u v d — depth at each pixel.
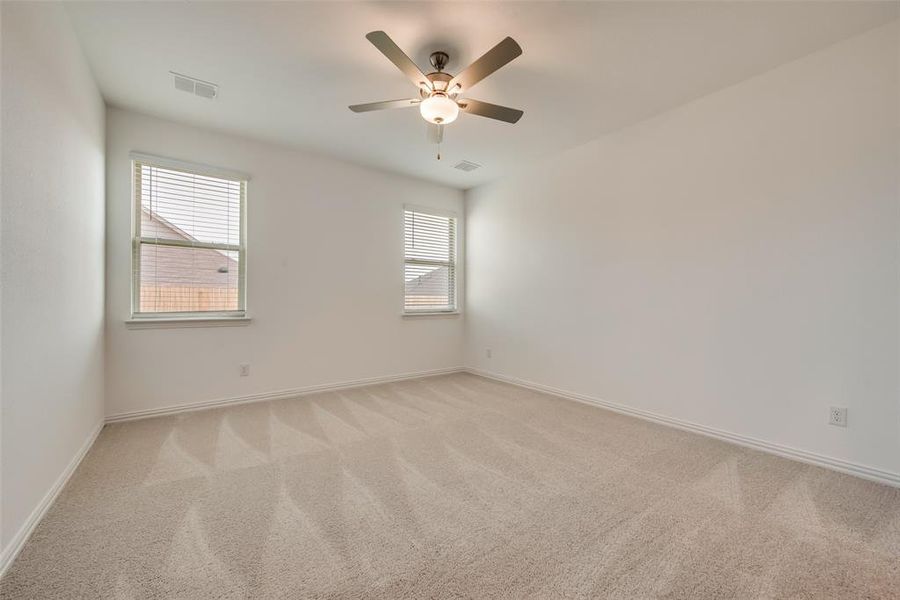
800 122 2.39
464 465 2.30
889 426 2.09
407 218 4.71
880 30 2.10
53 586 1.32
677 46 2.27
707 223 2.82
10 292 1.42
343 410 3.39
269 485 2.04
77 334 2.22
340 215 4.14
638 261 3.27
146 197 3.16
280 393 3.78
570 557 1.49
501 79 2.61
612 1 1.91
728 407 2.71
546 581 1.36
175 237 3.28
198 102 2.92
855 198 2.19
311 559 1.47
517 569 1.42
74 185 2.14
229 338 3.50
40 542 1.54
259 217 3.64
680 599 1.28
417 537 1.61
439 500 1.90
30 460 1.59
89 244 2.46
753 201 2.59
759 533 1.64
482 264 4.94
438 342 4.98
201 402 3.37
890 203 2.08
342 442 2.65
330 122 3.25
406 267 4.72
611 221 3.48
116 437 2.70
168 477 2.12
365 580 1.36
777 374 2.49
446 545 1.56
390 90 2.76
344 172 4.17
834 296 2.27
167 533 1.62
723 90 2.73
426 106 2.24
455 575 1.39
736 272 2.67
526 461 2.37
